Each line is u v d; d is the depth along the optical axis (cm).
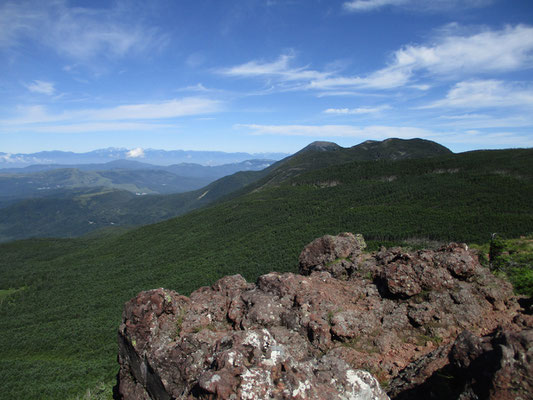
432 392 919
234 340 961
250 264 11362
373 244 9794
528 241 3866
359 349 1301
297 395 792
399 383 1062
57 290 13212
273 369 846
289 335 1338
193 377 1145
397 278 1523
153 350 1309
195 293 1739
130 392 1395
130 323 1428
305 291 1570
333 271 1914
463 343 908
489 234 8712
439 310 1401
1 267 18450
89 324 8675
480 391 790
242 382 799
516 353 769
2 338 8488
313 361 1020
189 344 1245
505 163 16312
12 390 5150
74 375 5297
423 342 1312
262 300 1502
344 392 874
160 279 12212
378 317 1448
